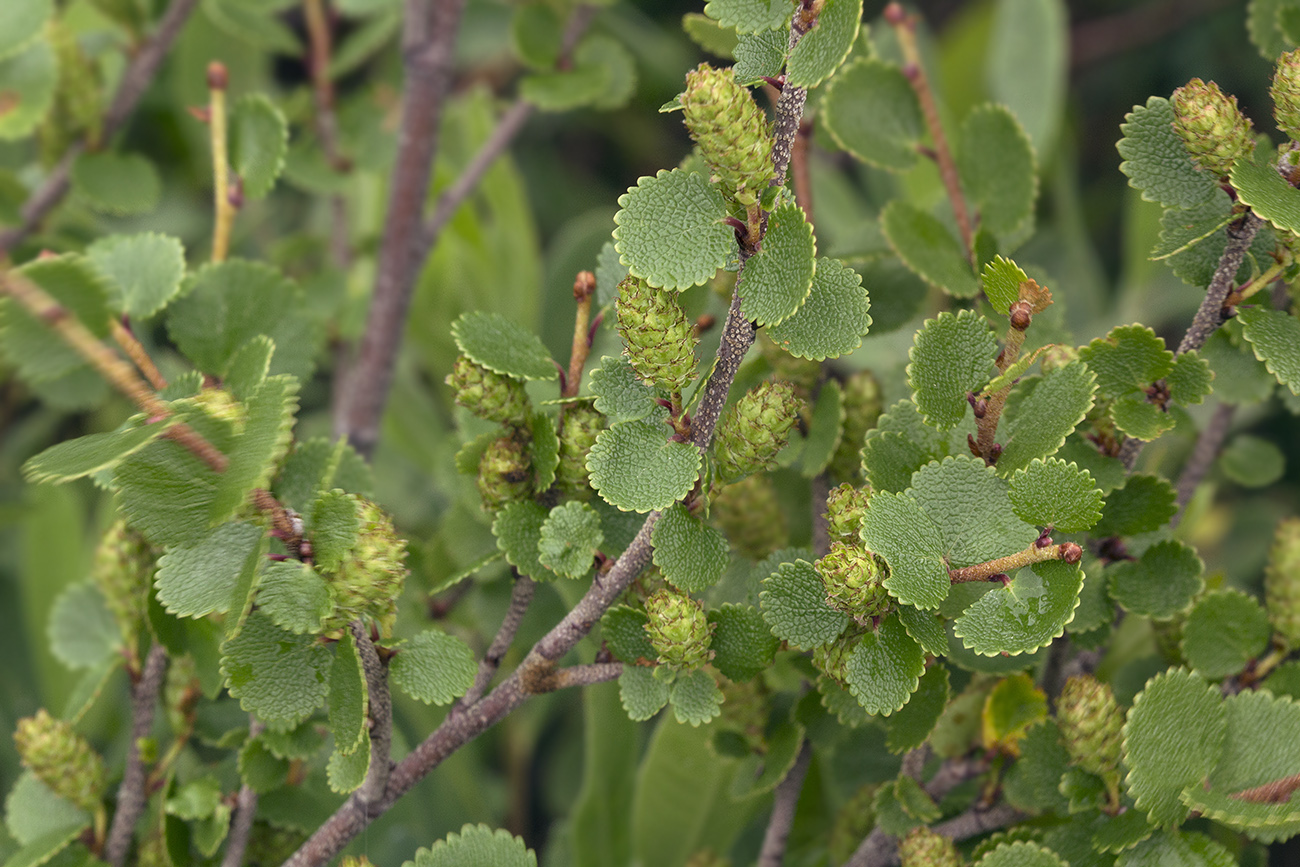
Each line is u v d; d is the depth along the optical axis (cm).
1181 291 102
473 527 67
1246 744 61
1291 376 61
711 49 66
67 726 65
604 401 60
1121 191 140
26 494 99
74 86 72
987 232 66
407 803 72
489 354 62
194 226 112
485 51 131
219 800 64
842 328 60
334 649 61
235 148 67
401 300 80
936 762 67
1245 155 60
